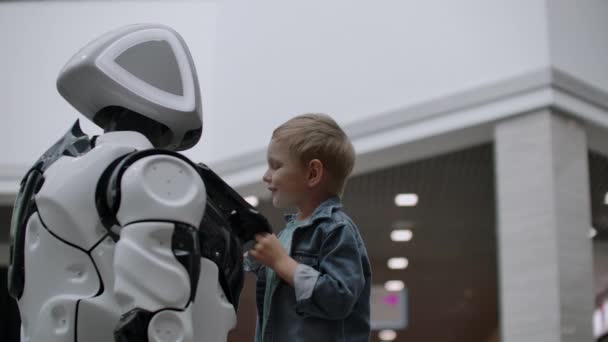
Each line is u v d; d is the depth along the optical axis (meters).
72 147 1.66
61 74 1.72
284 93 7.42
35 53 8.63
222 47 7.97
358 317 1.79
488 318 11.33
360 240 1.81
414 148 6.72
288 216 1.94
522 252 6.02
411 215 9.17
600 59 6.41
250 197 7.96
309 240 1.74
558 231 5.86
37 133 8.48
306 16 7.44
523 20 6.23
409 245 10.60
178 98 1.75
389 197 8.43
